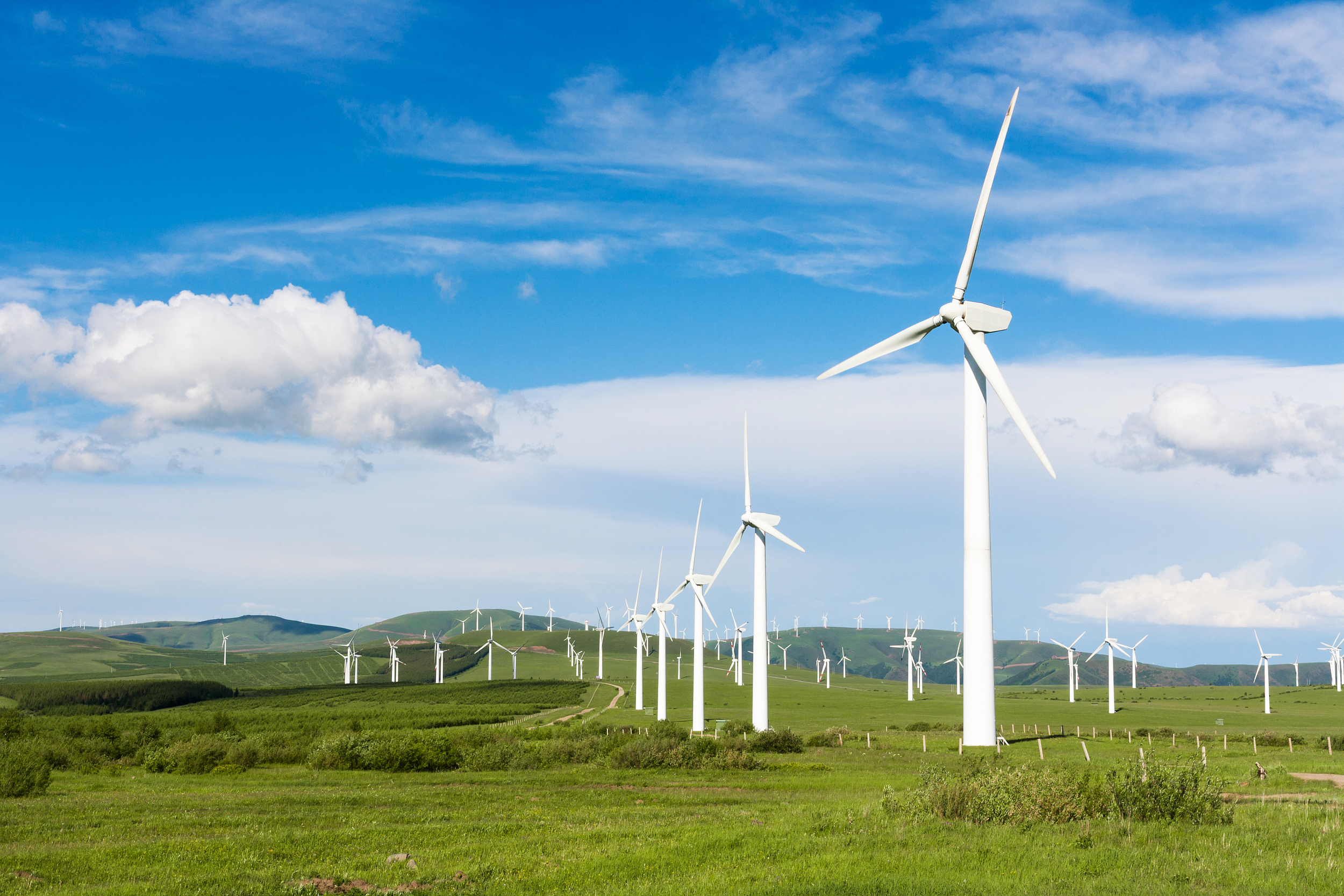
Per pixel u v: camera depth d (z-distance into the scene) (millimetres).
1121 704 173250
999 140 57562
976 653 55594
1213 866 19266
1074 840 22469
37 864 23297
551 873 21438
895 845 22766
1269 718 124375
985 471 56750
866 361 62188
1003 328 58219
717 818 30766
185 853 24609
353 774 52219
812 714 137500
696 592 102812
